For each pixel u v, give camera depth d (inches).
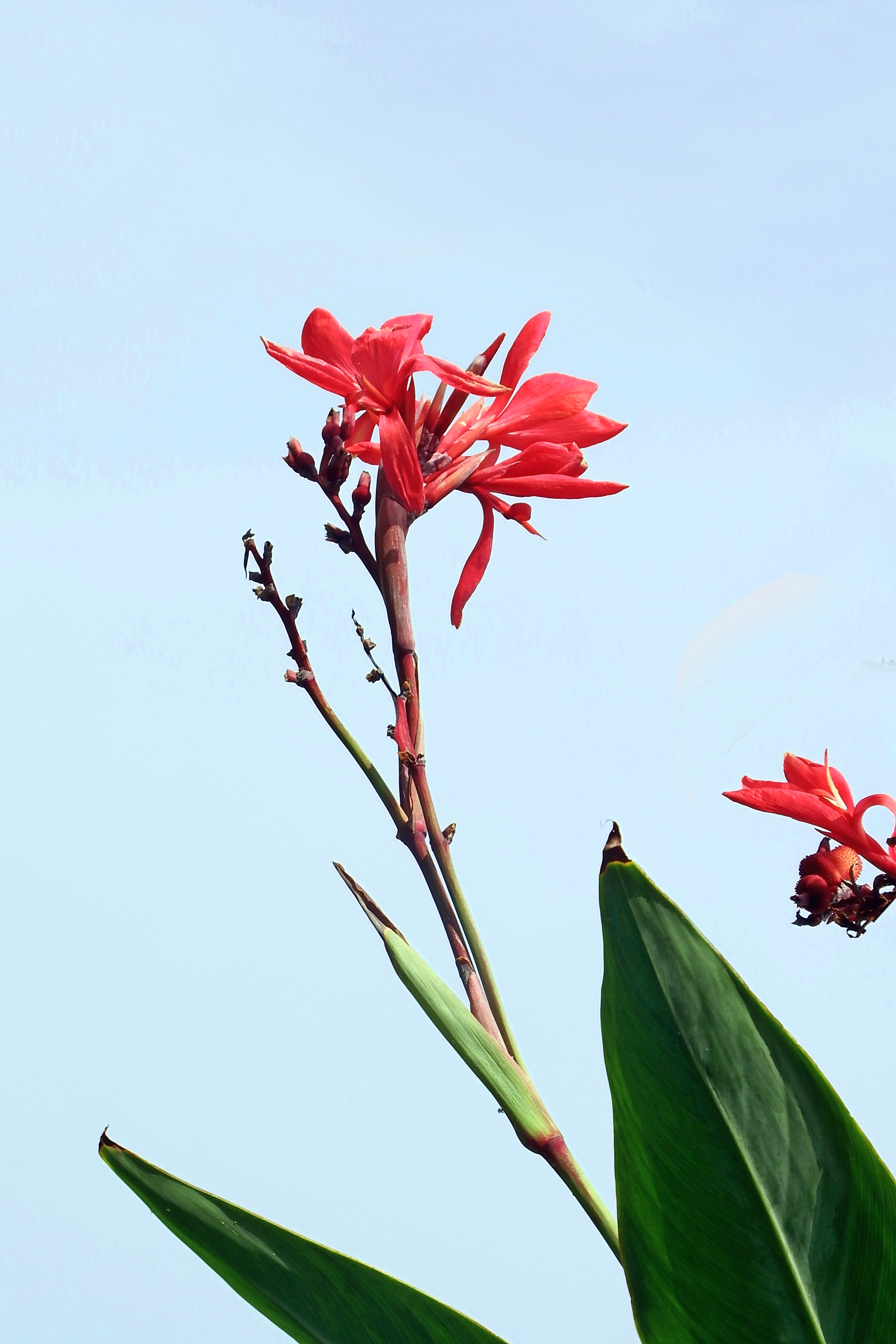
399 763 99.7
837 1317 97.7
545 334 101.7
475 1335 99.0
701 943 97.0
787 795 98.7
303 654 99.8
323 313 100.3
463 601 101.7
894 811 98.3
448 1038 98.8
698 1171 97.5
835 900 98.6
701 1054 97.1
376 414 100.1
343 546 100.4
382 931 99.3
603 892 97.0
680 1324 98.3
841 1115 97.2
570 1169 98.7
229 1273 100.0
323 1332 99.9
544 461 101.3
